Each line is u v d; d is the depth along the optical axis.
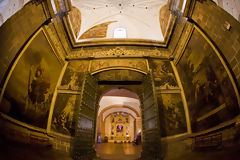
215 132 5.59
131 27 13.23
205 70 6.67
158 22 12.34
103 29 12.93
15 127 5.25
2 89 4.82
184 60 8.66
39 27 6.93
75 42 10.92
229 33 5.19
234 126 4.68
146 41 10.95
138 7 12.49
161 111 8.26
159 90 8.86
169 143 7.45
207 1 5.93
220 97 5.59
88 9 12.19
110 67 10.08
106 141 27.30
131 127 31.20
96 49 10.95
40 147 6.07
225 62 5.45
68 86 9.15
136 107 22.28
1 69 4.86
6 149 3.83
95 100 9.55
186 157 5.59
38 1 6.34
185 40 8.23
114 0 12.20
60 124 7.97
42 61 7.47
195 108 7.40
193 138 7.14
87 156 7.50
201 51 6.97
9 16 4.96
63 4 8.19
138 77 9.88
